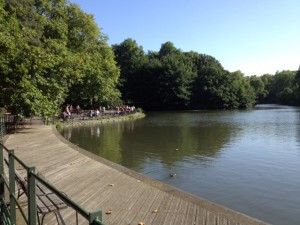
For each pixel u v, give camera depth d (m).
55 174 9.64
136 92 74.44
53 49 27.44
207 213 6.39
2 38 17.31
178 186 12.57
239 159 17.59
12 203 4.44
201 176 14.01
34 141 16.16
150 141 24.41
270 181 13.16
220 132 29.84
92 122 38.09
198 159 17.66
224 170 15.08
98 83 40.19
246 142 23.62
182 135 27.84
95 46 42.09
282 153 19.16
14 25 20.11
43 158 11.93
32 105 18.28
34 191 3.41
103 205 6.99
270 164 16.27
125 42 77.31
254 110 71.25
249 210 10.05
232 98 78.06
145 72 74.38
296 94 93.06
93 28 41.28
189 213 6.41
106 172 9.70
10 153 4.39
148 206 6.85
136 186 8.25
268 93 115.44
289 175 14.09
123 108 48.16
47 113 19.45
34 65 18.70
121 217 6.32
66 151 13.23
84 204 7.08
